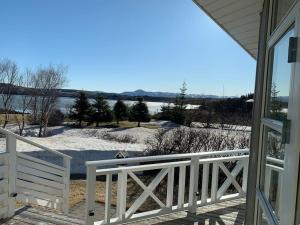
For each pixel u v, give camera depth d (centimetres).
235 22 342
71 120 2164
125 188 362
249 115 1437
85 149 1334
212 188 455
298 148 125
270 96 221
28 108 2009
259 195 221
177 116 1955
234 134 1123
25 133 1847
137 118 2186
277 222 155
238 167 487
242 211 432
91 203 332
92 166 330
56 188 514
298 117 126
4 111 1952
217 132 1141
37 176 474
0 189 403
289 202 130
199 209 435
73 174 940
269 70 228
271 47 220
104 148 1366
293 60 137
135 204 374
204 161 432
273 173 186
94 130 1956
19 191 443
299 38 132
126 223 369
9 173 414
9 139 412
